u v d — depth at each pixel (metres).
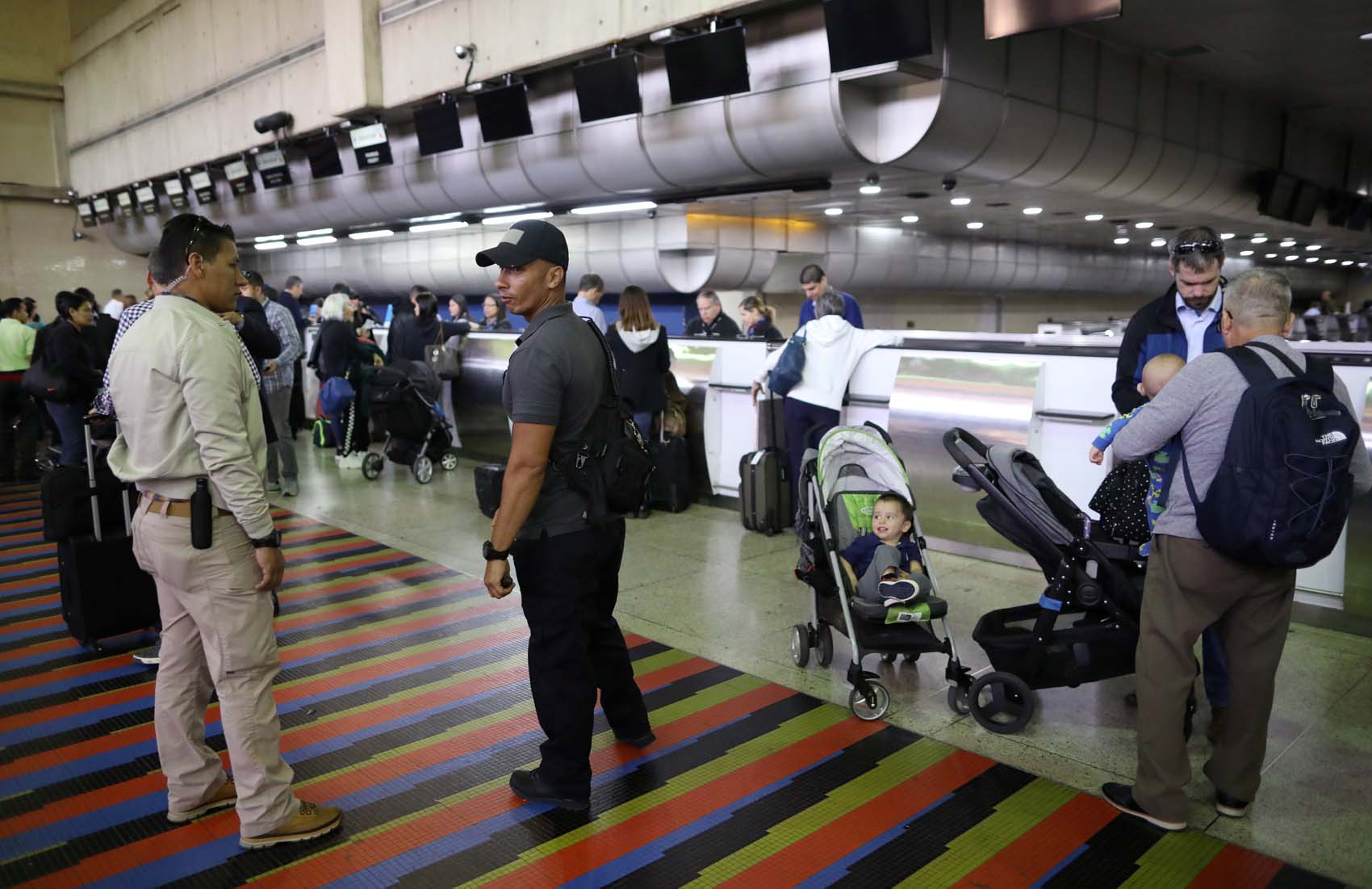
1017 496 3.13
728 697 3.53
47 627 4.43
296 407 10.23
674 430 6.56
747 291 14.48
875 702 3.31
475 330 9.16
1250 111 10.94
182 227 2.39
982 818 2.69
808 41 6.55
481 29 8.45
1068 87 7.87
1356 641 4.04
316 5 10.55
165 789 2.88
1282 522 2.25
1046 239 18.02
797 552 5.55
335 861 2.48
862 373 5.79
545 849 2.53
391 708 3.47
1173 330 3.30
